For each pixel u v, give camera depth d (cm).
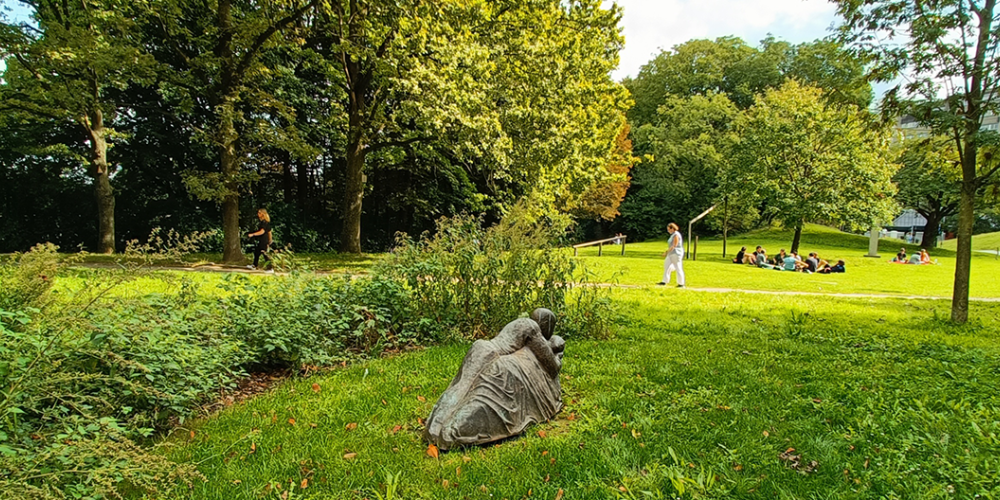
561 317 755
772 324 882
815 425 434
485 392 396
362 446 384
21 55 1456
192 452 373
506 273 753
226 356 496
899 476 350
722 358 643
